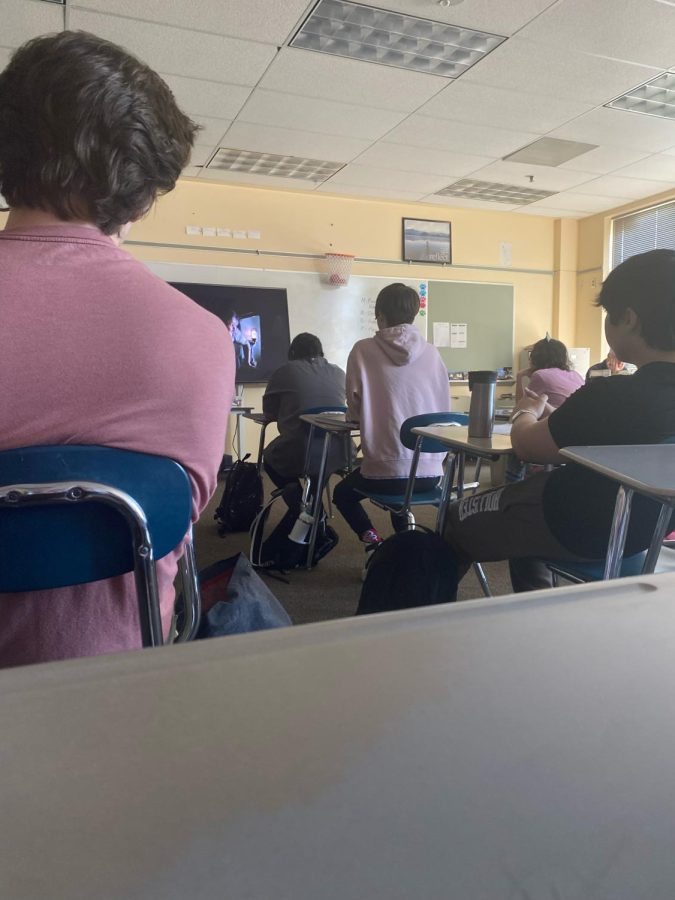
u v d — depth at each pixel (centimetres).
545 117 449
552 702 21
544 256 728
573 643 25
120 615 72
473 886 13
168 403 67
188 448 69
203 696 21
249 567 106
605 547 135
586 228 720
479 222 695
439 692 21
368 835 15
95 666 23
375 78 389
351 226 645
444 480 198
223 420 74
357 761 18
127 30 332
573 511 135
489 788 17
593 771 17
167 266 586
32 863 14
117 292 66
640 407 125
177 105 82
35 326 61
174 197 586
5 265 63
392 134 479
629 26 332
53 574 67
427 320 681
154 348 66
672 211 631
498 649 25
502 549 150
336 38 349
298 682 22
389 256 662
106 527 68
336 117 447
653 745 19
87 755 18
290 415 306
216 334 73
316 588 261
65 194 70
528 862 14
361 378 249
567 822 15
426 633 26
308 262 632
